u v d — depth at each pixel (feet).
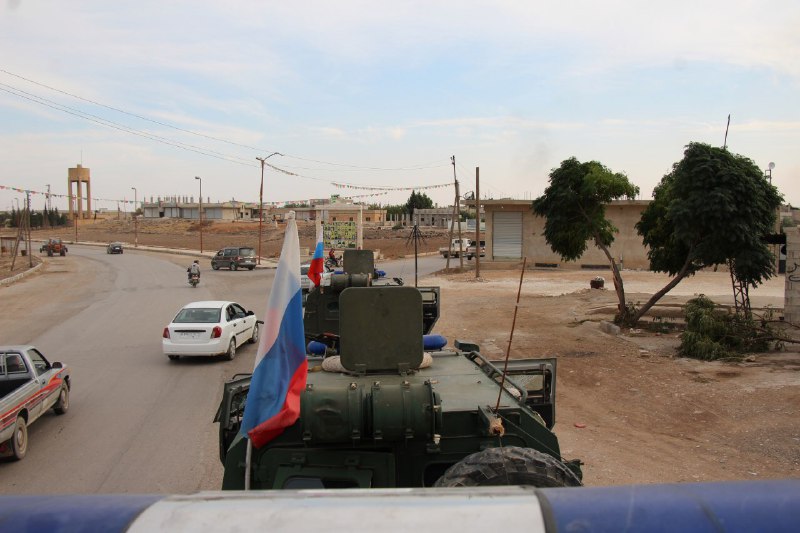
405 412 14.24
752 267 49.73
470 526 7.34
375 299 17.72
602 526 7.26
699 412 35.06
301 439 14.94
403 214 391.04
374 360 17.75
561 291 101.45
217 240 298.76
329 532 7.30
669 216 51.57
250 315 60.44
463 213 353.92
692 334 49.01
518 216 150.00
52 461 29.17
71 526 7.41
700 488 7.76
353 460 14.82
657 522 7.25
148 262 192.54
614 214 144.46
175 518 7.50
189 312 53.83
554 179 62.69
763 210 49.85
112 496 8.09
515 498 7.71
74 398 40.81
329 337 31.63
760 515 7.27
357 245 157.89
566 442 30.91
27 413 31.12
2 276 141.28
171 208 425.28
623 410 36.40
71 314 82.99
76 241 308.19
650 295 88.89
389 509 7.61
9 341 62.69
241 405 18.78
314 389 14.74
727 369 44.19
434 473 15.31
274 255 218.79
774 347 49.11
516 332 62.85
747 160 51.24
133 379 46.06
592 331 61.16
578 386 41.98
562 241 64.08
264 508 7.67
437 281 121.90
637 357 49.37
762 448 28.96
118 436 32.83
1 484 26.45
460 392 16.70
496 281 119.96
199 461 28.94
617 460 28.07
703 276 121.80
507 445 15.29
